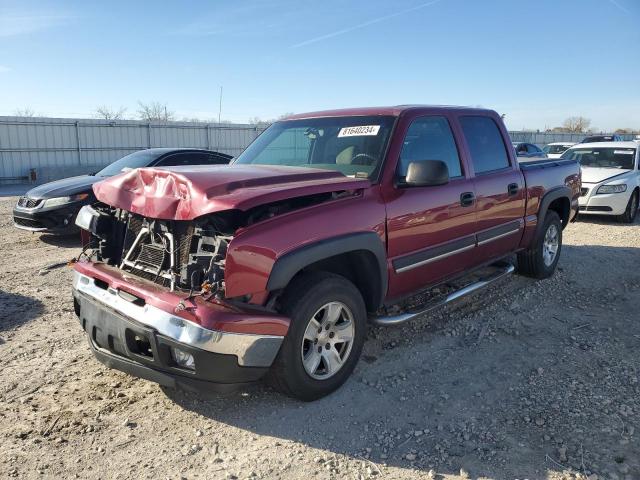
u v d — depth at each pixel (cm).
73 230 861
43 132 2656
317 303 333
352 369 373
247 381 313
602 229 1036
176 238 325
